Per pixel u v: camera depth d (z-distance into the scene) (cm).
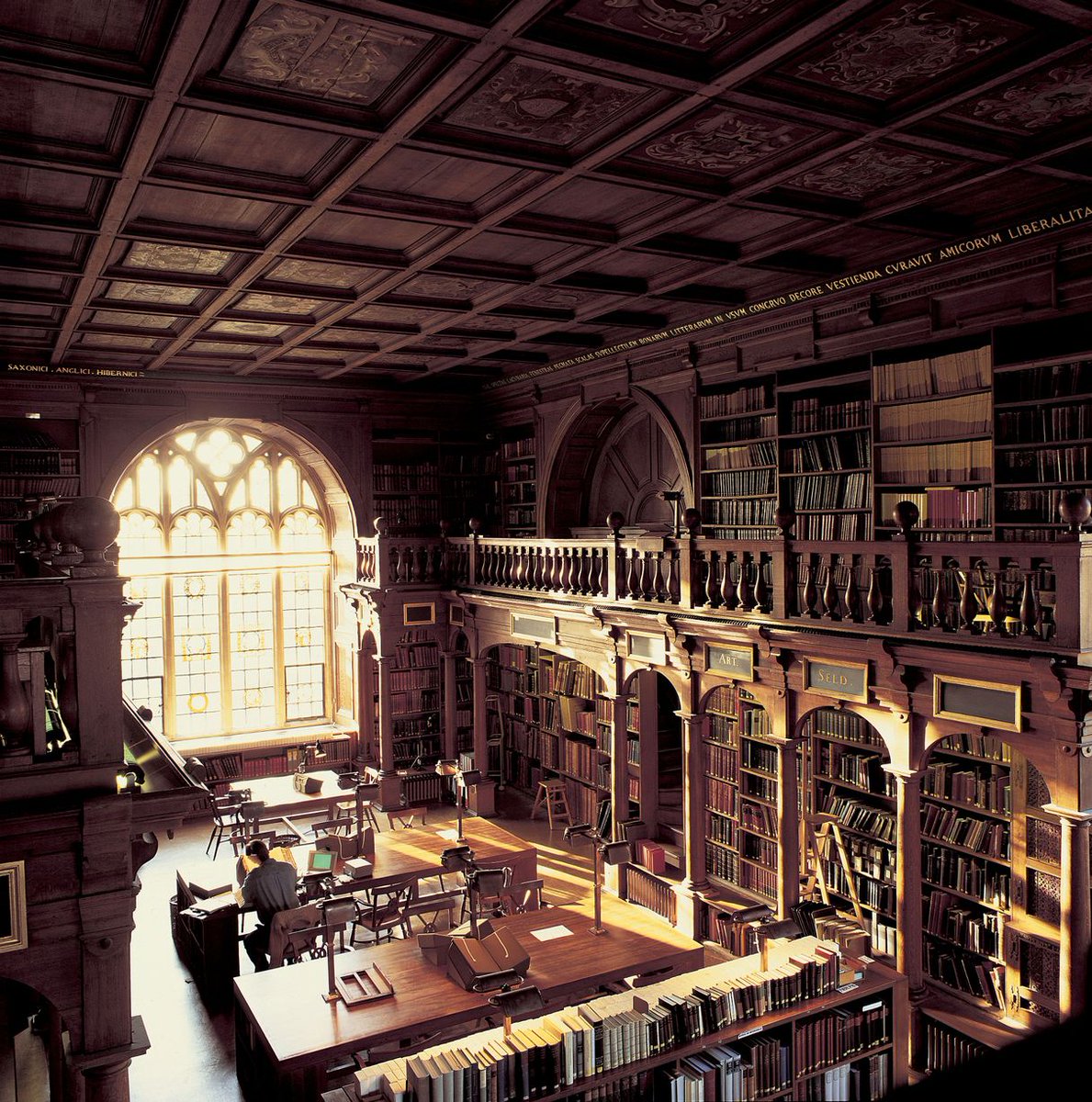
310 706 1723
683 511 1206
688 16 442
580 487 1473
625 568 1104
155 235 750
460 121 559
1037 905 790
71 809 404
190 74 476
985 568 702
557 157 613
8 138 569
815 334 972
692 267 904
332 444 1558
